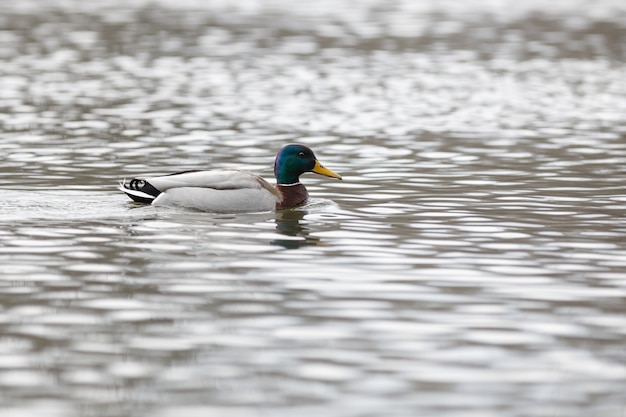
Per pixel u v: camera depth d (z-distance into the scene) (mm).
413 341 11148
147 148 23984
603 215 17344
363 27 51438
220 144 24656
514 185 19969
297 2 63438
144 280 13281
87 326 11523
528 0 66000
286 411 9398
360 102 31328
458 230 16234
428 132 26422
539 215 17344
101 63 39094
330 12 58094
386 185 20000
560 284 13305
